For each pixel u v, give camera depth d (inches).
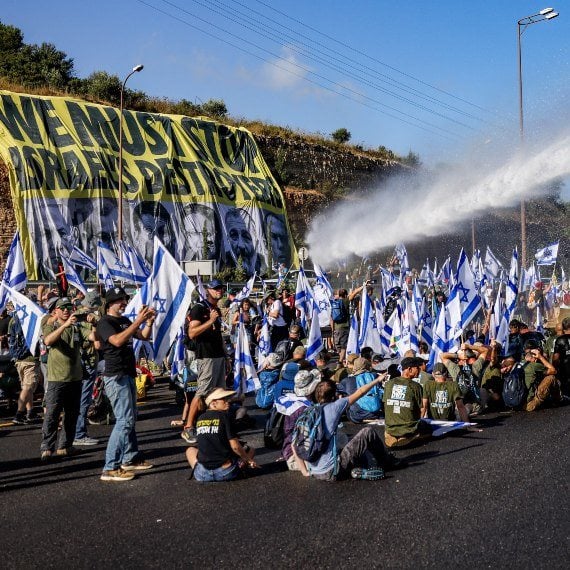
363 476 283.6
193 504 257.0
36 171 1208.2
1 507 258.5
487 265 887.7
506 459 317.1
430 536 219.5
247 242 1472.7
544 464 307.0
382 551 207.5
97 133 1350.9
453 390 384.2
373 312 563.5
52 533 229.3
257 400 453.4
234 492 271.7
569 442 349.4
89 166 1275.8
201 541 218.7
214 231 1402.6
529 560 199.3
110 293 299.6
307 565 197.8
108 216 1269.7
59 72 1797.5
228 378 473.7
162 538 222.2
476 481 281.7
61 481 291.9
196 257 1365.7
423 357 502.3
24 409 415.2
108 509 253.3
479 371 448.5
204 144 1536.7
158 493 272.2
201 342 343.6
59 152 1267.2
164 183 1371.8
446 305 469.4
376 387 410.3
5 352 478.0
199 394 348.2
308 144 1995.6
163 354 343.3
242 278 1387.8
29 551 213.8
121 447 293.0
